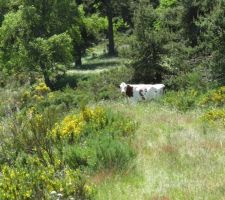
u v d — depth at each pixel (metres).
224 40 39.75
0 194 12.16
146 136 20.03
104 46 101.00
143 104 35.00
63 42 64.44
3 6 79.19
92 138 17.89
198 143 18.34
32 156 15.79
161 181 13.95
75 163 15.46
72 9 72.19
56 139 17.72
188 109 30.52
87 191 12.67
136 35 48.00
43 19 68.56
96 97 40.53
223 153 16.98
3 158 15.89
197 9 50.72
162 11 53.12
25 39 67.31
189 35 51.12
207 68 42.25
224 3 40.03
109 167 15.30
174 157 16.42
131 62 48.62
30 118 19.16
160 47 47.56
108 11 90.25
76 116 21.02
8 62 65.69
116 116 21.09
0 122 23.27
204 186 13.15
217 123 23.11
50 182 12.54
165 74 47.84
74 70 74.38
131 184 13.99
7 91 40.44
